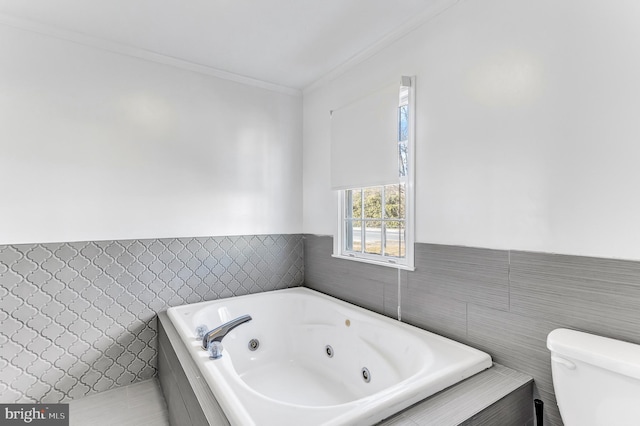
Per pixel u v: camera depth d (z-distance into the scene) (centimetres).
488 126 157
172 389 173
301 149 304
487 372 146
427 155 187
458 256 171
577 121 127
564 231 131
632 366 99
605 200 120
